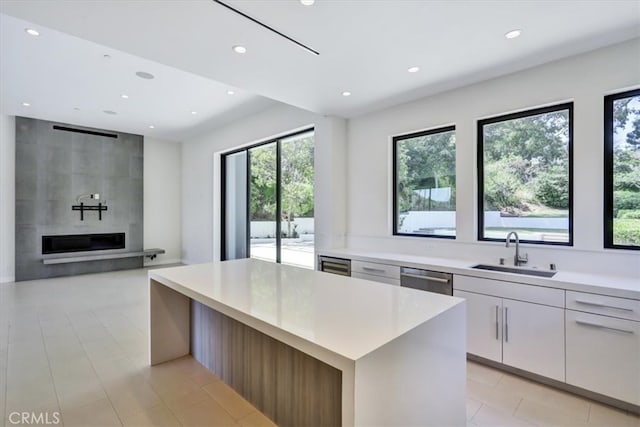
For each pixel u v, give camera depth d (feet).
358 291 6.37
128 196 22.21
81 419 6.23
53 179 19.39
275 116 16.39
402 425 4.17
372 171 13.52
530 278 7.79
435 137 12.00
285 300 5.72
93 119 18.78
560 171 9.18
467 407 6.82
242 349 7.06
